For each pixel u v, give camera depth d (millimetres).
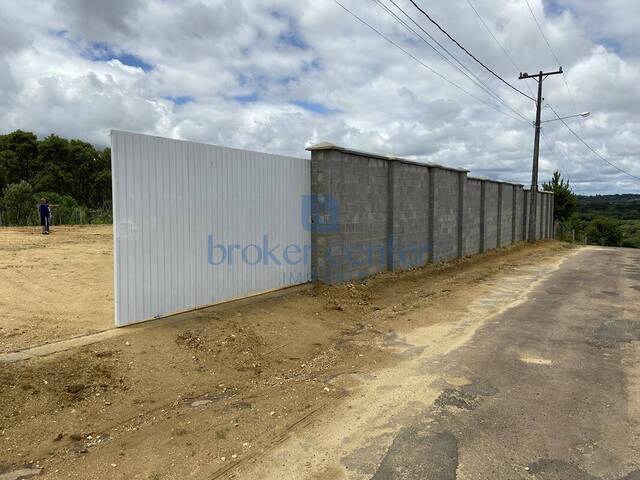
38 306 6945
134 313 5797
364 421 4016
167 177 6105
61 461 3312
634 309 8609
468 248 17016
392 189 11281
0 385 3973
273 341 6090
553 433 3793
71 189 42844
